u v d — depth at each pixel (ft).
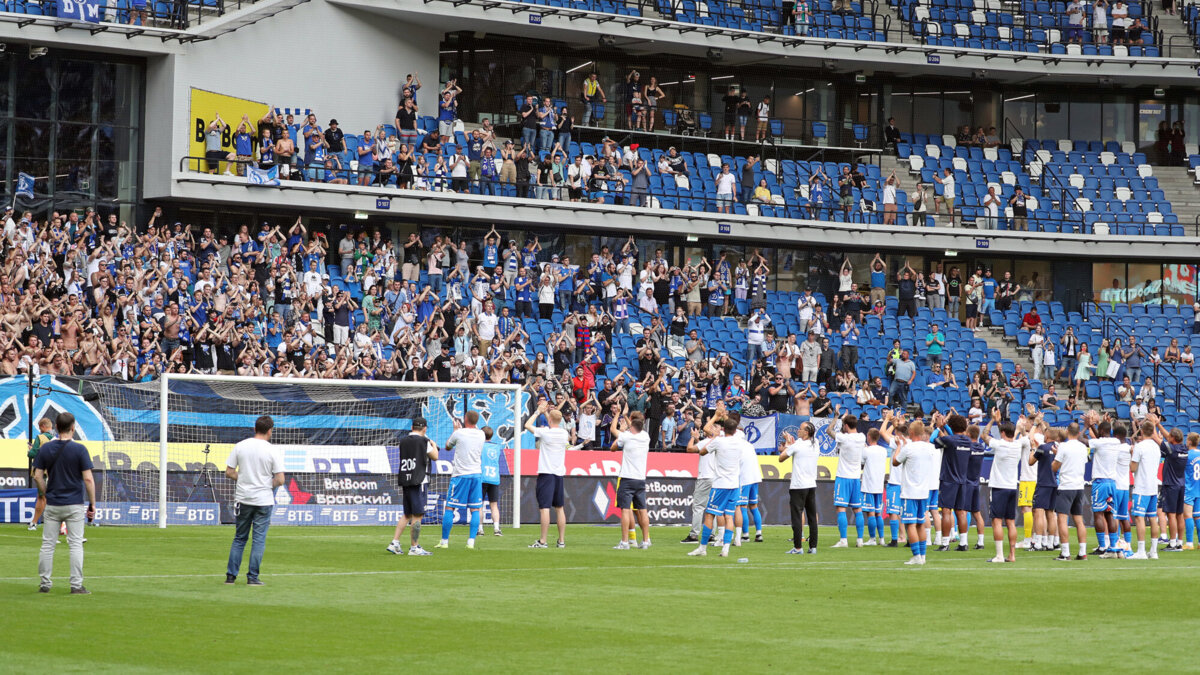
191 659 34.12
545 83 138.82
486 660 34.76
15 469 77.77
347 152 121.08
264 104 117.39
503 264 124.16
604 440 106.42
